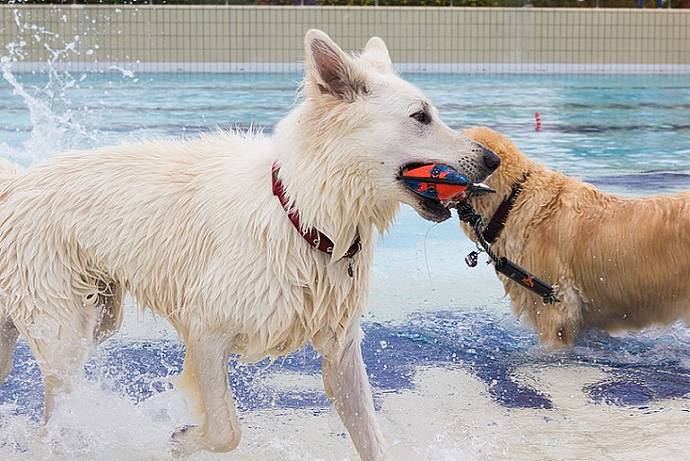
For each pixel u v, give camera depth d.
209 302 3.34
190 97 13.22
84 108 11.88
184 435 3.52
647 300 4.69
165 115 11.38
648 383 4.31
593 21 17.31
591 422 3.84
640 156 9.41
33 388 4.25
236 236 3.29
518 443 3.65
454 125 10.93
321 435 3.79
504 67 17.27
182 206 3.48
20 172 3.81
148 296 3.61
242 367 4.54
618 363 4.61
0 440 3.73
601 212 4.78
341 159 3.14
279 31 16.75
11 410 4.02
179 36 16.58
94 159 3.69
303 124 3.18
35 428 3.82
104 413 3.95
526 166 4.89
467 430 3.79
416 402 4.09
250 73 16.53
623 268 4.68
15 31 16.12
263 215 3.24
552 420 3.88
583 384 4.30
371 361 4.58
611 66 17.47
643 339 4.97
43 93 13.27
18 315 3.65
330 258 3.26
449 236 6.92
